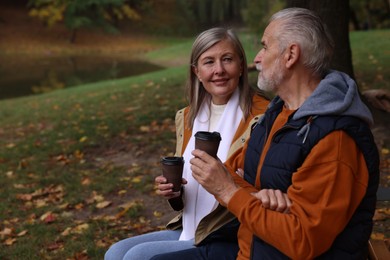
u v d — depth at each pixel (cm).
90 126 848
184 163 262
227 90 262
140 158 675
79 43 3991
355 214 185
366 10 2831
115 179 600
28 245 447
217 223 240
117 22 4572
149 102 981
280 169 191
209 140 206
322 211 175
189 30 4725
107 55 3534
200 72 266
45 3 4041
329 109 180
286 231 179
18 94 1773
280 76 198
